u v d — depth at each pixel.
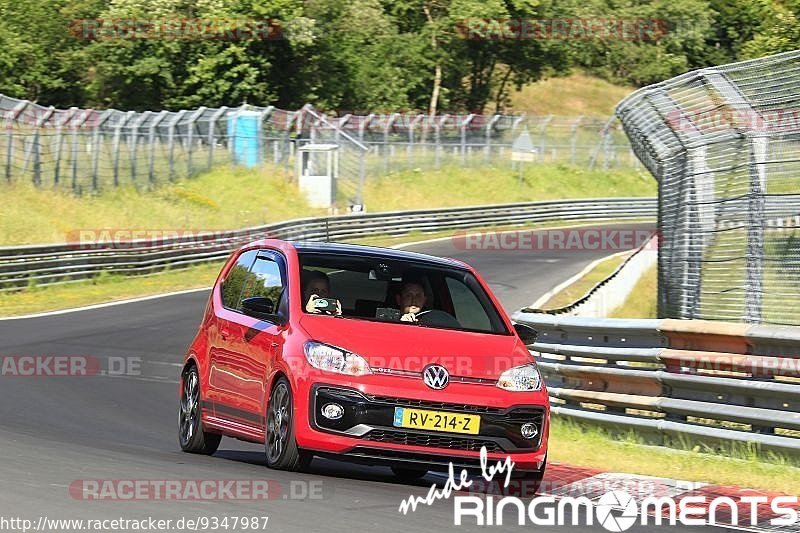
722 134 49.44
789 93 45.28
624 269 89.50
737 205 48.94
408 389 27.31
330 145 157.88
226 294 33.56
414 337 28.61
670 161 55.75
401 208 174.38
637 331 39.09
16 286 91.50
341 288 30.88
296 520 21.48
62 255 96.69
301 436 27.36
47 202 119.38
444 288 31.48
